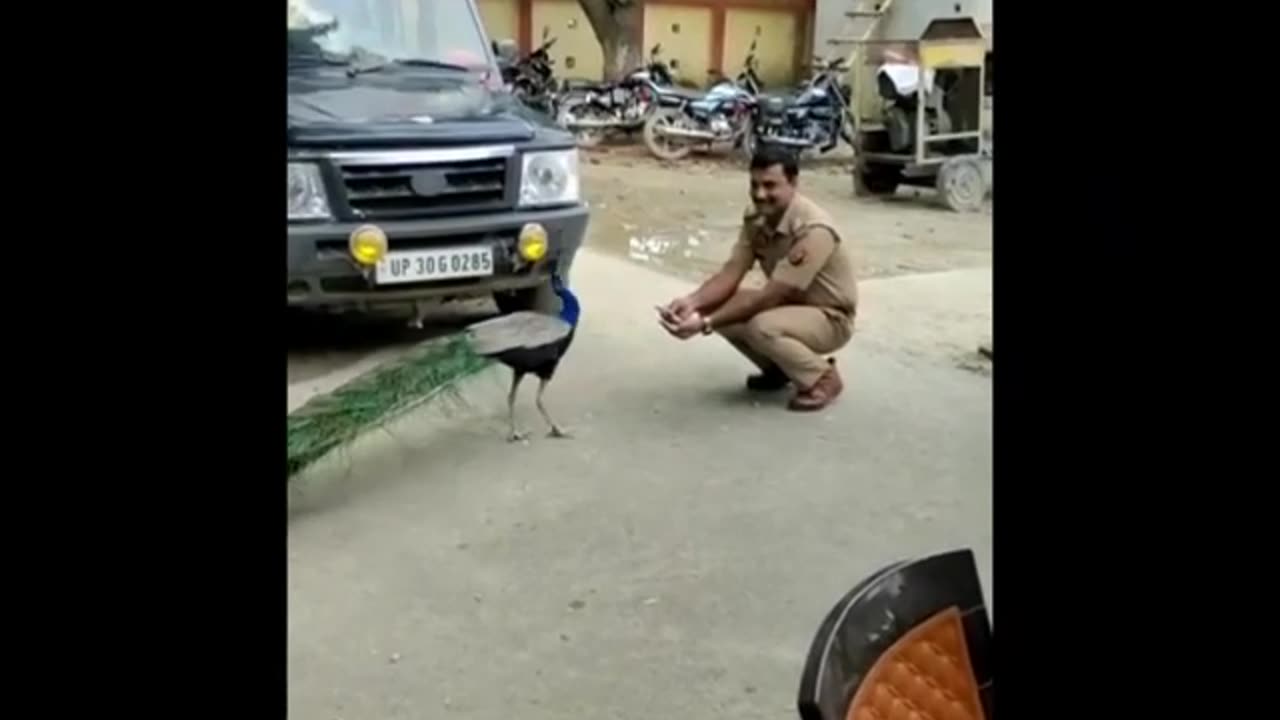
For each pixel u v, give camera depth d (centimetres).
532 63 1505
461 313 614
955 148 1064
